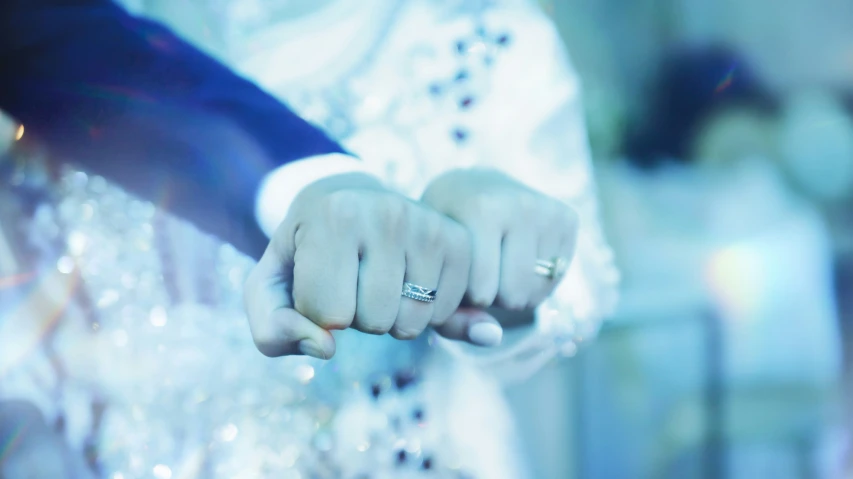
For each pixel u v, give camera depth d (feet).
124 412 2.61
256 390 2.67
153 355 2.63
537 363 2.81
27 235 2.60
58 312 2.61
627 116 5.91
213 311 2.66
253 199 2.33
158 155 2.35
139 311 2.64
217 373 2.66
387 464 2.71
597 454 4.18
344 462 2.68
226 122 2.35
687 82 5.98
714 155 5.70
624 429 4.34
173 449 2.63
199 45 2.75
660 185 5.36
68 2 2.39
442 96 2.79
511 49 2.85
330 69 2.76
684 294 4.77
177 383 2.64
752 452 4.88
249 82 2.42
